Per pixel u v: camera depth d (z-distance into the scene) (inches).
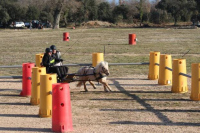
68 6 3282.5
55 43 1549.0
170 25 3186.5
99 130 382.0
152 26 3157.0
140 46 1357.0
